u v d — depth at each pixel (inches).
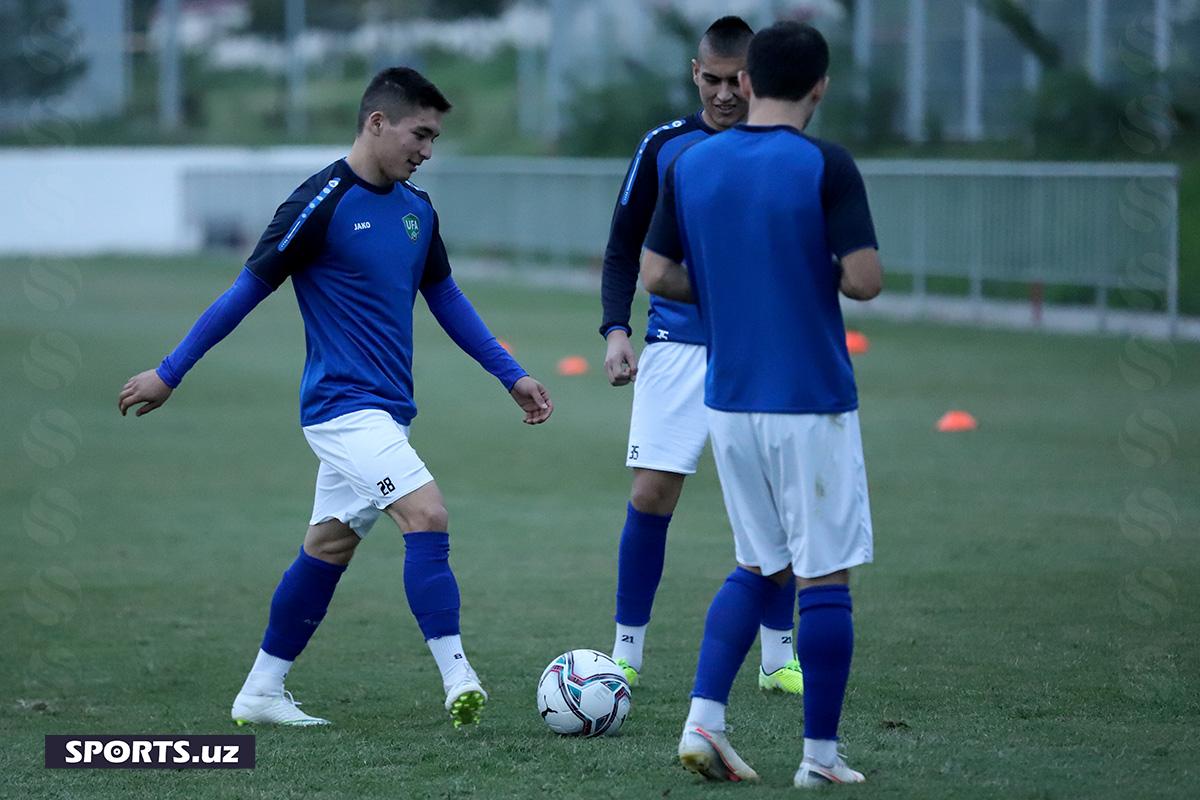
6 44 5920.3
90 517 1249.4
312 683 762.8
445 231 4436.5
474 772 586.6
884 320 2748.5
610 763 593.3
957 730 629.6
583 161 4170.8
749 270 537.3
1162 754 582.2
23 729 681.6
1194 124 3245.6
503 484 1368.1
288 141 6304.1
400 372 686.5
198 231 5359.3
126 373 2196.1
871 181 2893.7
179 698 739.4
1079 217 2488.9
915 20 3693.4
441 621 652.7
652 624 872.9
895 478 1339.8
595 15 5027.1
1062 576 967.6
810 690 544.4
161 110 6983.3
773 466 545.0
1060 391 1875.0
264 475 1439.5
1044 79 3356.3
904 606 892.6
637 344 2496.3
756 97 553.3
